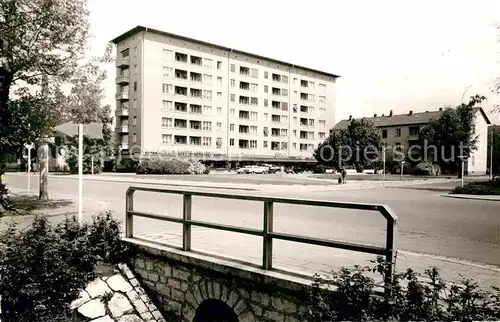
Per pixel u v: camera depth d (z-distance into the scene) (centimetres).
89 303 625
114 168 5534
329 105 8169
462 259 621
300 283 434
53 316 591
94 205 1452
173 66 5622
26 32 1284
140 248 686
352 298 366
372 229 943
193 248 648
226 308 608
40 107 1366
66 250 634
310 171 6888
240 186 2505
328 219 1138
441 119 5447
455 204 1639
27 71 1337
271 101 7038
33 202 1548
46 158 1673
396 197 1947
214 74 6134
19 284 587
